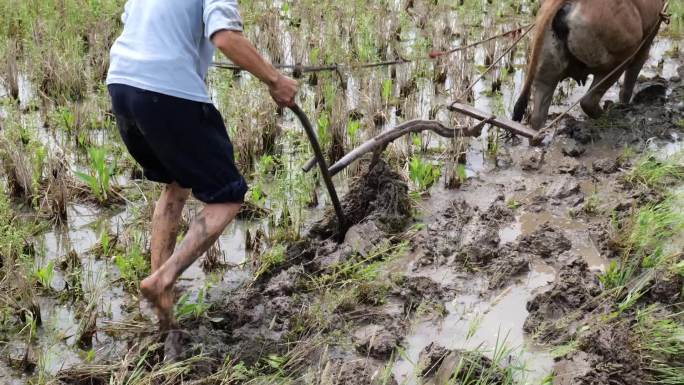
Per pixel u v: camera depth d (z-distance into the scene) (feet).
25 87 25.39
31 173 18.80
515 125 19.72
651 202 18.22
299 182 17.83
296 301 14.64
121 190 18.99
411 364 13.12
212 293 15.05
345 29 29.73
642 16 20.99
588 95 22.15
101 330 13.69
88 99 24.27
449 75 26.32
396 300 14.85
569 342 13.48
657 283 14.90
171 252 13.84
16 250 15.53
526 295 15.12
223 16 11.90
